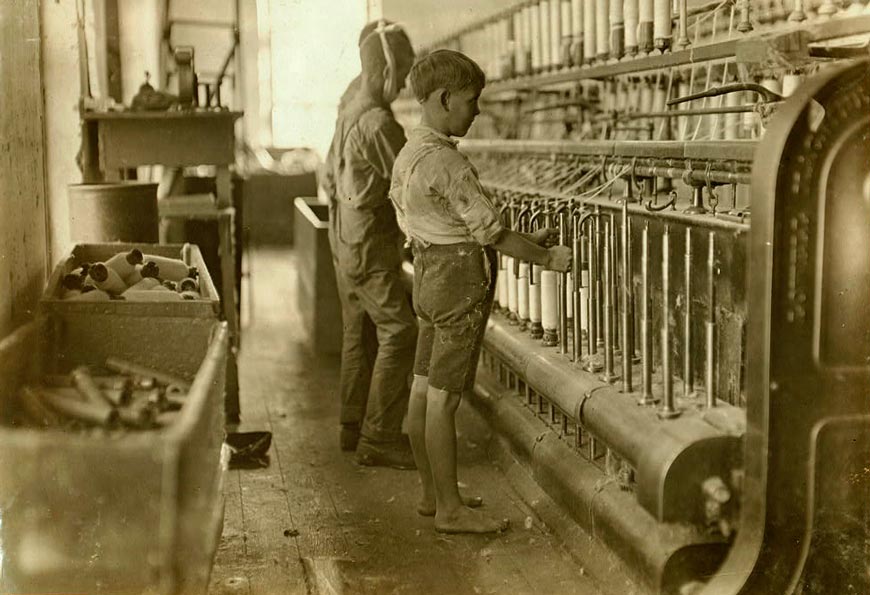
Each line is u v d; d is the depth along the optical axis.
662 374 2.52
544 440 3.15
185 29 6.17
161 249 3.33
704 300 2.57
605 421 2.54
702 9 3.39
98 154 4.24
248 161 9.55
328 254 5.40
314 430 4.12
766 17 3.02
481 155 5.12
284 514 3.17
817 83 2.05
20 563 1.77
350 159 3.50
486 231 2.71
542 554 2.82
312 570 2.74
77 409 2.07
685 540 2.23
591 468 2.80
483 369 4.07
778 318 2.12
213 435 2.13
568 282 3.28
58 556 1.75
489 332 3.69
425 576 2.70
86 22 4.58
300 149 9.38
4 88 2.76
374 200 3.50
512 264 3.62
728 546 2.25
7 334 2.63
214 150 4.37
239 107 6.40
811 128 2.06
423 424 3.09
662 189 3.52
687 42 3.22
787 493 2.18
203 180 5.91
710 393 2.41
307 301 5.93
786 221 2.09
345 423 3.82
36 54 3.22
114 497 1.72
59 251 3.89
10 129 2.80
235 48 5.85
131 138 4.25
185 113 4.26
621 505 2.51
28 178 3.03
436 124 2.86
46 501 1.72
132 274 2.99
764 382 2.14
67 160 3.95
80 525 1.73
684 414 2.38
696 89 3.64
